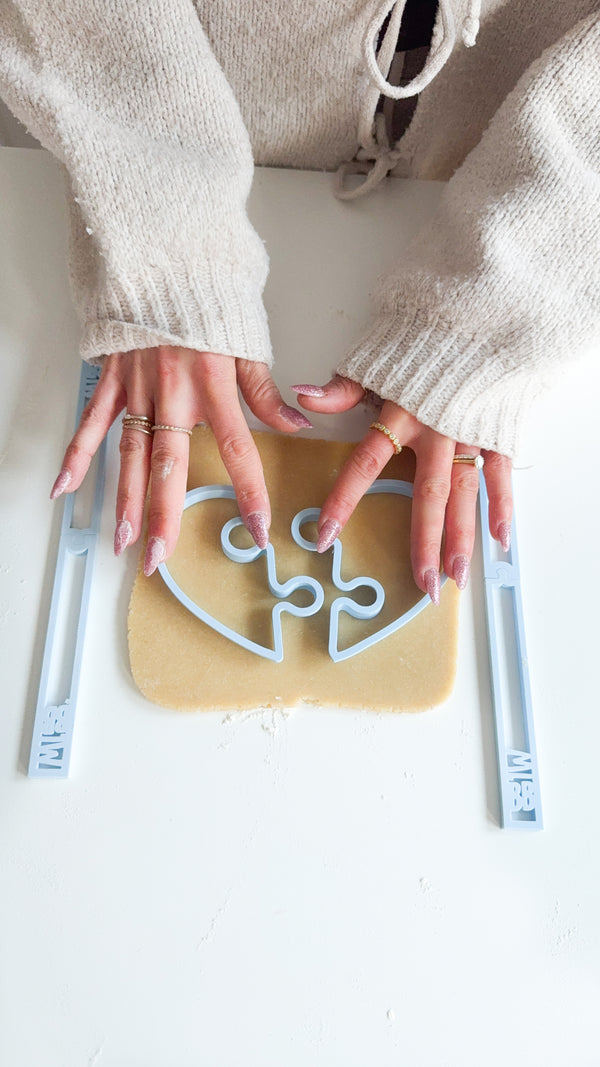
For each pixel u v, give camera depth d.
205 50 0.52
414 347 0.53
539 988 0.48
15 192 0.61
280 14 0.53
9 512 0.54
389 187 0.63
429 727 0.52
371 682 0.52
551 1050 0.47
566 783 0.51
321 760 0.50
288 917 0.48
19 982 0.46
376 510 0.55
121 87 0.51
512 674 0.53
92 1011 0.46
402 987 0.47
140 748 0.50
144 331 0.51
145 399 0.53
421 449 0.53
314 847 0.49
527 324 0.51
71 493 0.54
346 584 0.52
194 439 0.55
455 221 0.54
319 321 0.59
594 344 0.53
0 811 0.49
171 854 0.48
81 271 0.55
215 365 0.52
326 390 0.53
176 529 0.51
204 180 0.51
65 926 0.47
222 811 0.49
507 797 0.50
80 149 0.50
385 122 0.61
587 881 0.50
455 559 0.52
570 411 0.59
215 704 0.51
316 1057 0.46
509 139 0.52
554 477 0.58
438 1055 0.46
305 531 0.54
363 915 0.48
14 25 0.51
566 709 0.53
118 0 0.49
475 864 0.49
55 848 0.48
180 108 0.51
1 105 0.68
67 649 0.52
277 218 0.62
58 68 0.51
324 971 0.47
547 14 0.54
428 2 0.56
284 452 0.55
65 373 0.57
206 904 0.48
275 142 0.61
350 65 0.56
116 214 0.51
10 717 0.50
